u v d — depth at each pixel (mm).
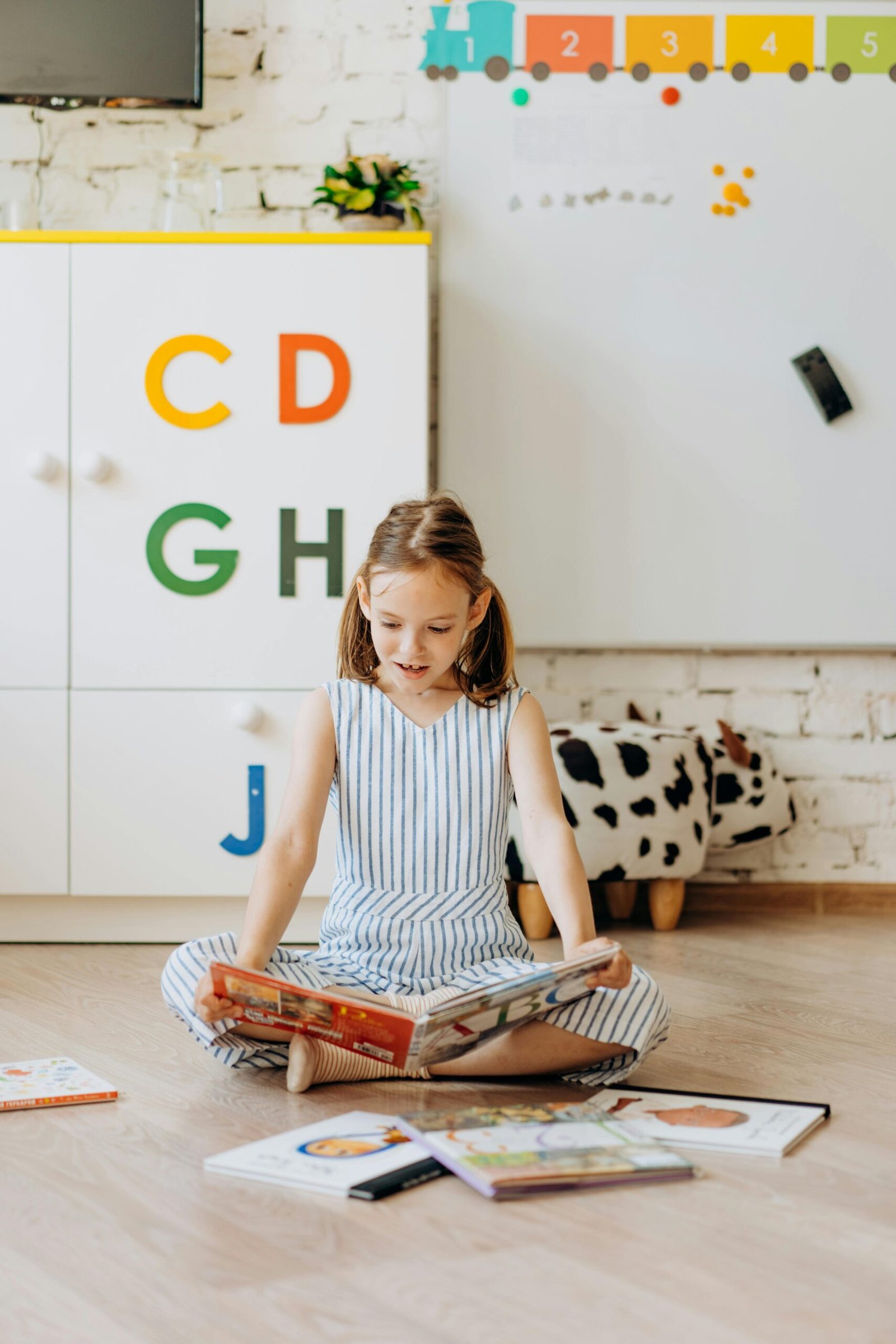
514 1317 783
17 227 2307
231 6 2441
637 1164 1008
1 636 2057
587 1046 1243
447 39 2438
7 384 2051
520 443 2453
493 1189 956
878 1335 769
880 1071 1372
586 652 2508
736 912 2500
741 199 2447
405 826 1330
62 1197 972
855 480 2479
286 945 2098
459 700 1373
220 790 2072
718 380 2463
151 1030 1503
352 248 2066
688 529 2475
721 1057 1421
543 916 2193
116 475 2062
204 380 2062
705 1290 825
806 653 2535
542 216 2439
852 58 2441
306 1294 812
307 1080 1229
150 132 2453
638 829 2189
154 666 2068
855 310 2463
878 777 2539
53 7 2287
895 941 2209
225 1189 988
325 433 2076
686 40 2430
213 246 2057
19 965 1915
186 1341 750
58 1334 758
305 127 2455
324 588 2078
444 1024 1054
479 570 1291
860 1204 976
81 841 2062
